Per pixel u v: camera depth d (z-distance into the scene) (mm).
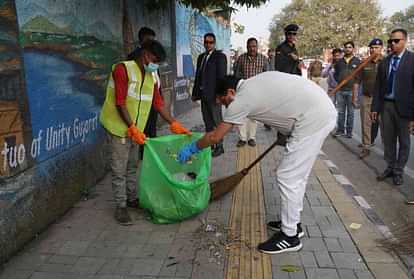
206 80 5738
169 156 3939
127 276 2863
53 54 3715
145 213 3951
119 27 5512
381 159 6141
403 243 3217
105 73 5004
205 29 12812
